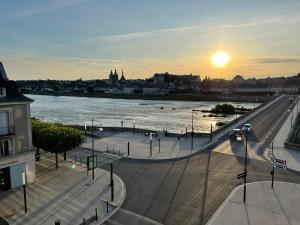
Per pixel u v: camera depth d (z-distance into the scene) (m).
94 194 30.52
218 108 145.00
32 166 33.88
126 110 160.25
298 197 29.59
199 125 104.62
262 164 40.88
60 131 39.44
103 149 50.66
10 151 32.19
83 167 39.84
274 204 27.97
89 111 153.50
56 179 34.97
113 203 28.17
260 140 57.31
